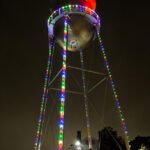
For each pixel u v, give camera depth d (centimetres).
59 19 2456
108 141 3925
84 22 2486
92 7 2642
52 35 2717
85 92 2952
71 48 2859
